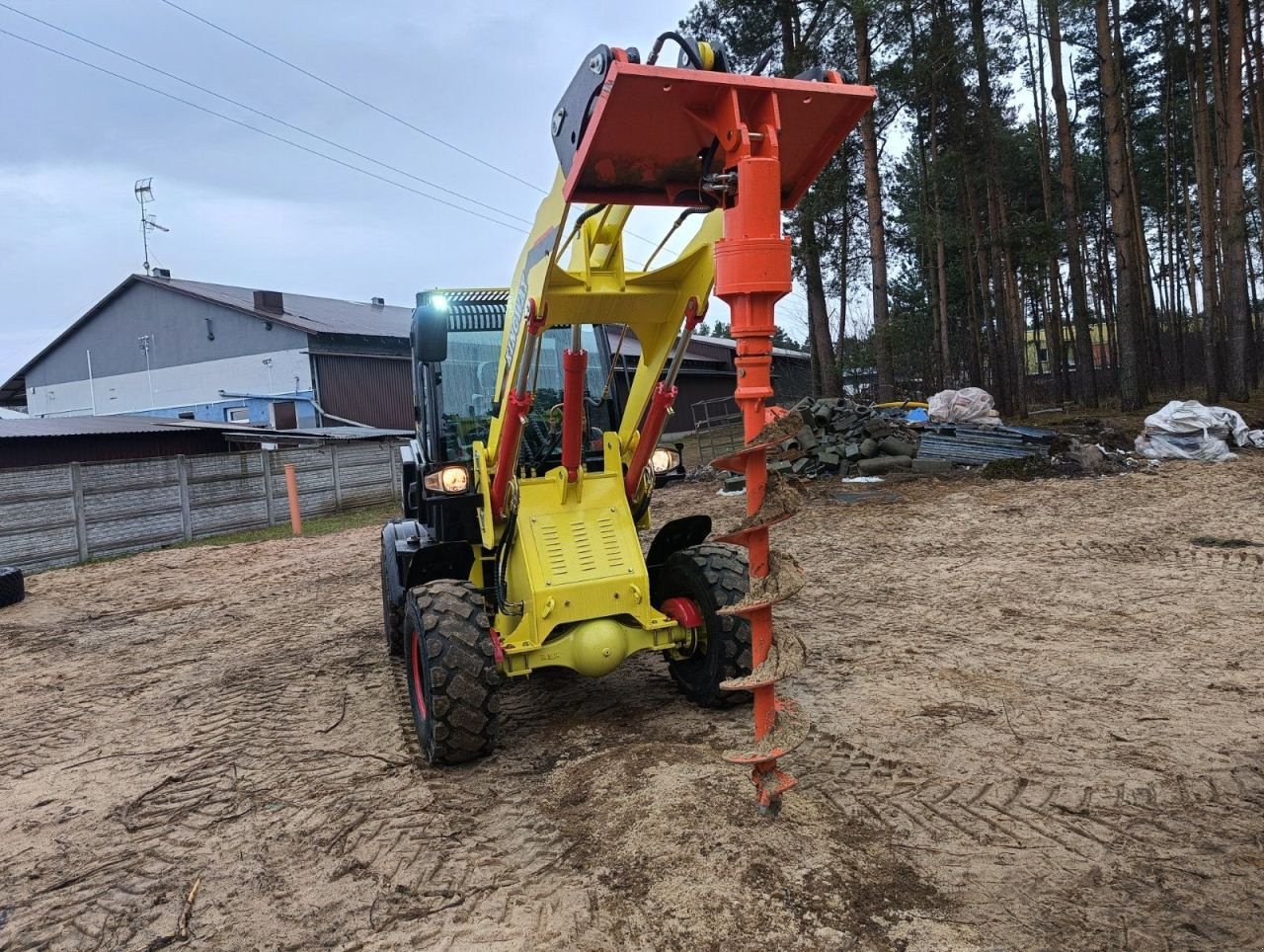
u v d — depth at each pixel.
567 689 4.89
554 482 4.23
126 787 4.09
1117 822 3.03
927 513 10.55
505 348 4.09
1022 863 2.78
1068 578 7.02
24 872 3.31
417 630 3.89
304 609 8.30
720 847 2.88
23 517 12.11
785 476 2.99
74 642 7.55
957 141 22.56
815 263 21.41
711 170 2.86
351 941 2.66
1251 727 3.82
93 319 31.36
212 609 8.65
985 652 5.16
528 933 2.60
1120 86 19.83
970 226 24.33
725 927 2.51
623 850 2.97
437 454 4.75
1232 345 17.22
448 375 4.90
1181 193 30.97
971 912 2.53
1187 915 2.47
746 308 2.69
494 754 4.05
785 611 6.48
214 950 2.69
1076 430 15.36
